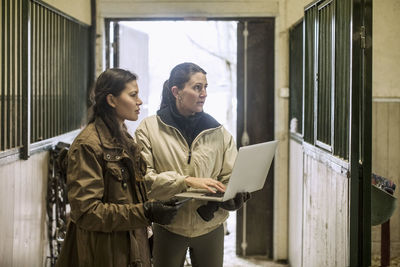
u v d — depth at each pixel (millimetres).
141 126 2330
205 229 2318
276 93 4469
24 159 2816
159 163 2273
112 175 1831
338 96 2615
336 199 2607
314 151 3113
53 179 3332
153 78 8289
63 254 1899
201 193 2121
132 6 4426
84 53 4328
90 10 4430
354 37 2295
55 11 3430
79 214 1757
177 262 2332
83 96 4316
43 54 3242
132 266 1874
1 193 2479
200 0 4418
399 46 4000
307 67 3408
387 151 4031
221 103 7875
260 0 4410
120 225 1791
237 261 4496
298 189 3857
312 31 3275
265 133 4586
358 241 2350
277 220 4492
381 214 2979
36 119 3102
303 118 3465
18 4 2811
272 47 4527
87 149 1785
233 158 2375
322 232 2924
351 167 2318
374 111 4020
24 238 2844
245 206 4629
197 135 2303
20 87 2963
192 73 2225
